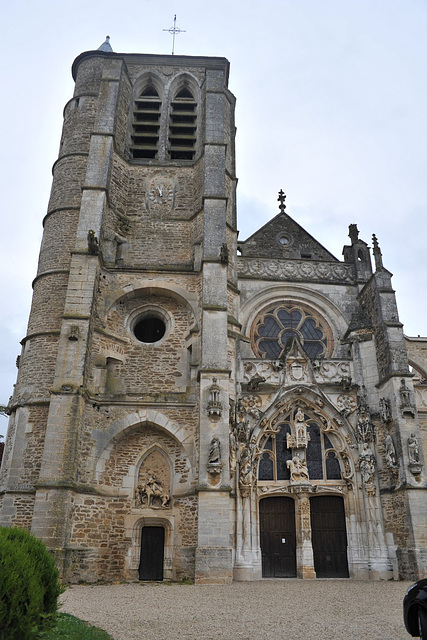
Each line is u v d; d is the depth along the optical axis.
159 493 20.50
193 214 25.83
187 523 19.66
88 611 11.30
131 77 30.30
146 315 24.06
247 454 21.59
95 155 25.19
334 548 21.75
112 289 23.27
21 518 19.11
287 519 22.08
